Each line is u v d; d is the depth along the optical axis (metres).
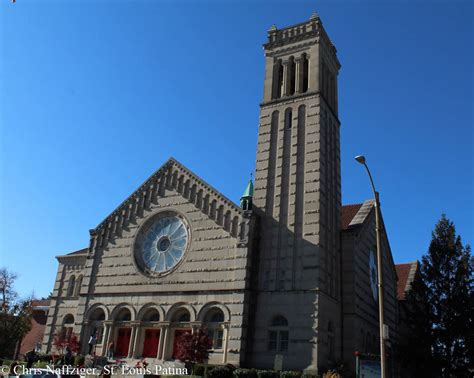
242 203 46.75
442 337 47.22
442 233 52.06
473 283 49.03
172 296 44.44
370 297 50.66
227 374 36.25
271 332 40.03
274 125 49.41
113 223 52.19
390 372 51.34
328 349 40.19
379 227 24.25
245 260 41.75
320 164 44.84
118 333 46.84
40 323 63.19
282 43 53.69
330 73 54.19
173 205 48.97
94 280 50.31
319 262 40.66
